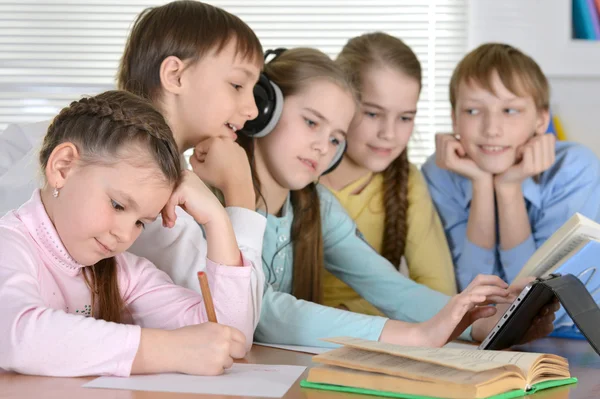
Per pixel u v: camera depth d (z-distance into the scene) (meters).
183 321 1.08
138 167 0.93
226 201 1.29
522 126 1.92
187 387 0.83
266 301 1.28
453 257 2.05
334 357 0.85
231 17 1.40
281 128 1.53
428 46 2.86
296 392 0.81
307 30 2.87
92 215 0.93
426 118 2.87
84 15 2.88
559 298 1.01
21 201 1.37
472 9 2.74
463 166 1.96
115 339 0.88
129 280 1.11
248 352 1.12
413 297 1.57
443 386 0.76
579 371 1.00
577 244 1.20
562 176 2.03
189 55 1.33
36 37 2.89
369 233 1.96
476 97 1.92
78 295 1.03
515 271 1.95
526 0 2.68
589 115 2.63
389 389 0.79
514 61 1.92
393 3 2.85
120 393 0.79
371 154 1.89
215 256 1.07
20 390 0.81
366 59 1.88
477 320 1.34
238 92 1.38
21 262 0.95
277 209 1.59
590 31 2.64
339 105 1.55
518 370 0.81
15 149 1.59
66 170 0.94
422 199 1.98
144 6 2.88
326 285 1.88
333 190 1.95
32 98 2.89
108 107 0.95
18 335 0.87
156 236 1.24
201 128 1.36
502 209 1.96
